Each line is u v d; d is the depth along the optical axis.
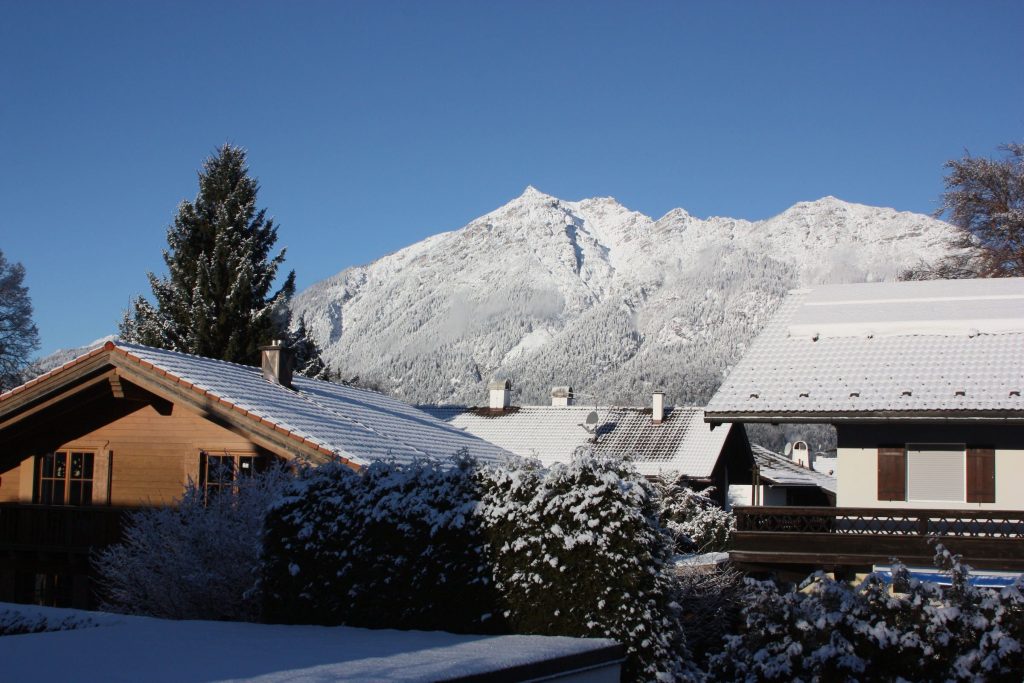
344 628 13.16
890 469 22.59
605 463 12.86
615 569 12.27
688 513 26.77
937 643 12.23
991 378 22.25
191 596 15.32
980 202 42.31
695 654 16.23
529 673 10.29
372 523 13.45
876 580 12.79
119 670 9.63
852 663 12.24
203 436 21.58
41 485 22.62
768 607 13.25
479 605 12.84
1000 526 20.72
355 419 24.11
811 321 26.14
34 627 14.20
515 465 13.50
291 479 16.70
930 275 43.72
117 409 22.19
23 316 53.44
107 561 18.00
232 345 41.47
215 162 44.62
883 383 22.83
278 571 13.85
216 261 42.81
